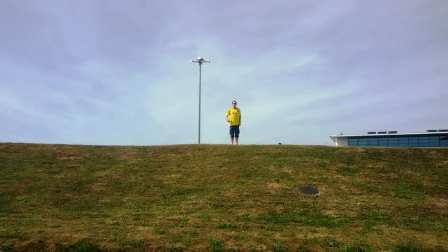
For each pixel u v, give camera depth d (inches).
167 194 793.6
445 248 552.7
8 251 520.1
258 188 810.8
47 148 1047.0
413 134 2704.2
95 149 1053.8
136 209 719.1
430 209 737.6
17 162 944.3
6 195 778.2
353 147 1050.7
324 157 975.6
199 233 573.0
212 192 794.8
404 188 837.8
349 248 531.2
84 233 563.2
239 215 681.0
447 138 2608.3
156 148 1064.8
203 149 1039.0
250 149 1028.5
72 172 899.4
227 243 534.9
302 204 740.0
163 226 608.7
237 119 1144.8
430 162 968.9
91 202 757.9
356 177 879.1
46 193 794.2
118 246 525.7
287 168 907.4
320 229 614.5
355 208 726.5
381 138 2790.4
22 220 635.5
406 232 618.2
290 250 523.2
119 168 924.0
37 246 529.7
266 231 593.0
